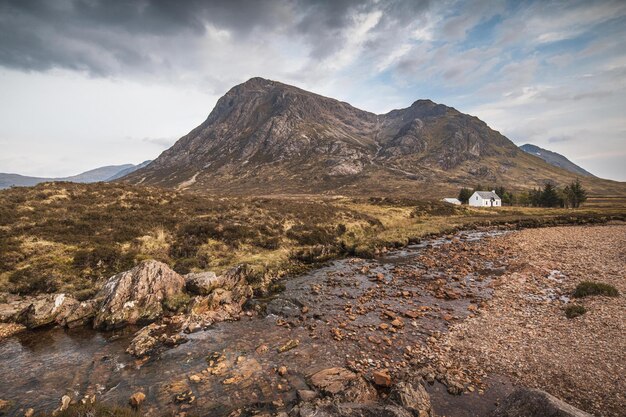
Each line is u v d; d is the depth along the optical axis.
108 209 35.66
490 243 42.06
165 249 28.73
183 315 19.58
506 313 18.69
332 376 12.53
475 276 27.27
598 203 121.31
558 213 79.00
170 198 46.19
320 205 60.31
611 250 32.56
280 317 19.67
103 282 22.69
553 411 8.75
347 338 16.36
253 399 11.55
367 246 38.94
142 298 19.86
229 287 23.27
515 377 12.48
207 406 11.22
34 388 12.41
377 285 25.56
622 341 14.27
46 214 30.84
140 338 16.38
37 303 18.55
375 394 11.66
